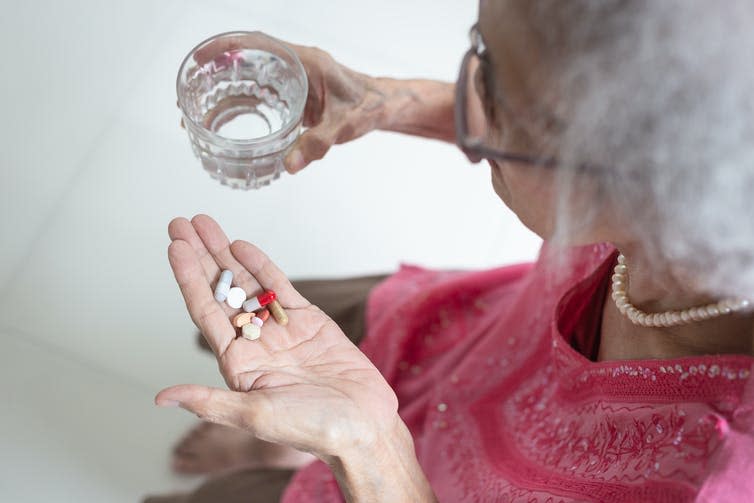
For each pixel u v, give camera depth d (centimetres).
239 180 79
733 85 48
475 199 118
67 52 118
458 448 78
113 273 108
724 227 51
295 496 82
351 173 117
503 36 52
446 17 127
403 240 115
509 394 77
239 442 98
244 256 73
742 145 48
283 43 74
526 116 53
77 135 114
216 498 86
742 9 47
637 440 62
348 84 78
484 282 88
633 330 65
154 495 94
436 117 83
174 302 108
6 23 118
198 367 106
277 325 69
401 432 67
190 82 75
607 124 49
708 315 59
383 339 88
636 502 60
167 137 116
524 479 70
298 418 60
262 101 79
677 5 47
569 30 49
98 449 100
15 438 99
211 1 123
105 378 104
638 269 61
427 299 87
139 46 120
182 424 102
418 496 67
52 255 108
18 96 115
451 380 82
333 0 126
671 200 50
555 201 56
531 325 77
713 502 56
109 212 111
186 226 73
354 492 66
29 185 111
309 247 113
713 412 58
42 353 104
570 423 70
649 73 48
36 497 97
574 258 72
